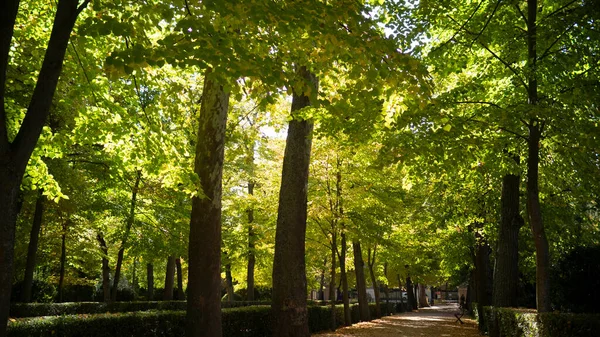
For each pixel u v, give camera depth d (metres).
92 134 8.53
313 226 19.92
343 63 7.07
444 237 24.22
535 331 8.97
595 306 13.70
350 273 38.03
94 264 25.61
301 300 11.70
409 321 25.62
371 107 7.95
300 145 12.20
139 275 39.66
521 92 10.43
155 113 8.79
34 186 8.87
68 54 7.73
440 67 10.53
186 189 8.41
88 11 7.30
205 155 8.99
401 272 38.12
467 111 11.01
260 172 20.16
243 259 24.92
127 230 18.86
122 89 8.94
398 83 5.89
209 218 8.88
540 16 10.45
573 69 9.70
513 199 14.93
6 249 4.15
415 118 8.41
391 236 24.28
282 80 5.31
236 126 13.42
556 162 12.62
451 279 42.25
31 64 9.23
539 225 9.12
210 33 5.01
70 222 18.78
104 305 19.17
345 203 17.55
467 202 18.09
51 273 26.45
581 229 18.81
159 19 6.08
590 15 8.80
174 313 10.40
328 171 17.19
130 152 9.12
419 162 9.75
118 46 8.18
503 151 11.73
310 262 25.81
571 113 8.76
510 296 14.41
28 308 15.89
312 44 6.38
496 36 10.08
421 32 10.30
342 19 5.36
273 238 20.30
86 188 16.19
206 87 9.19
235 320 11.88
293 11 5.02
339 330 18.16
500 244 14.88
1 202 4.15
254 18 4.94
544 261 9.06
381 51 5.46
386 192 19.03
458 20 10.81
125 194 18.80
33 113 4.46
